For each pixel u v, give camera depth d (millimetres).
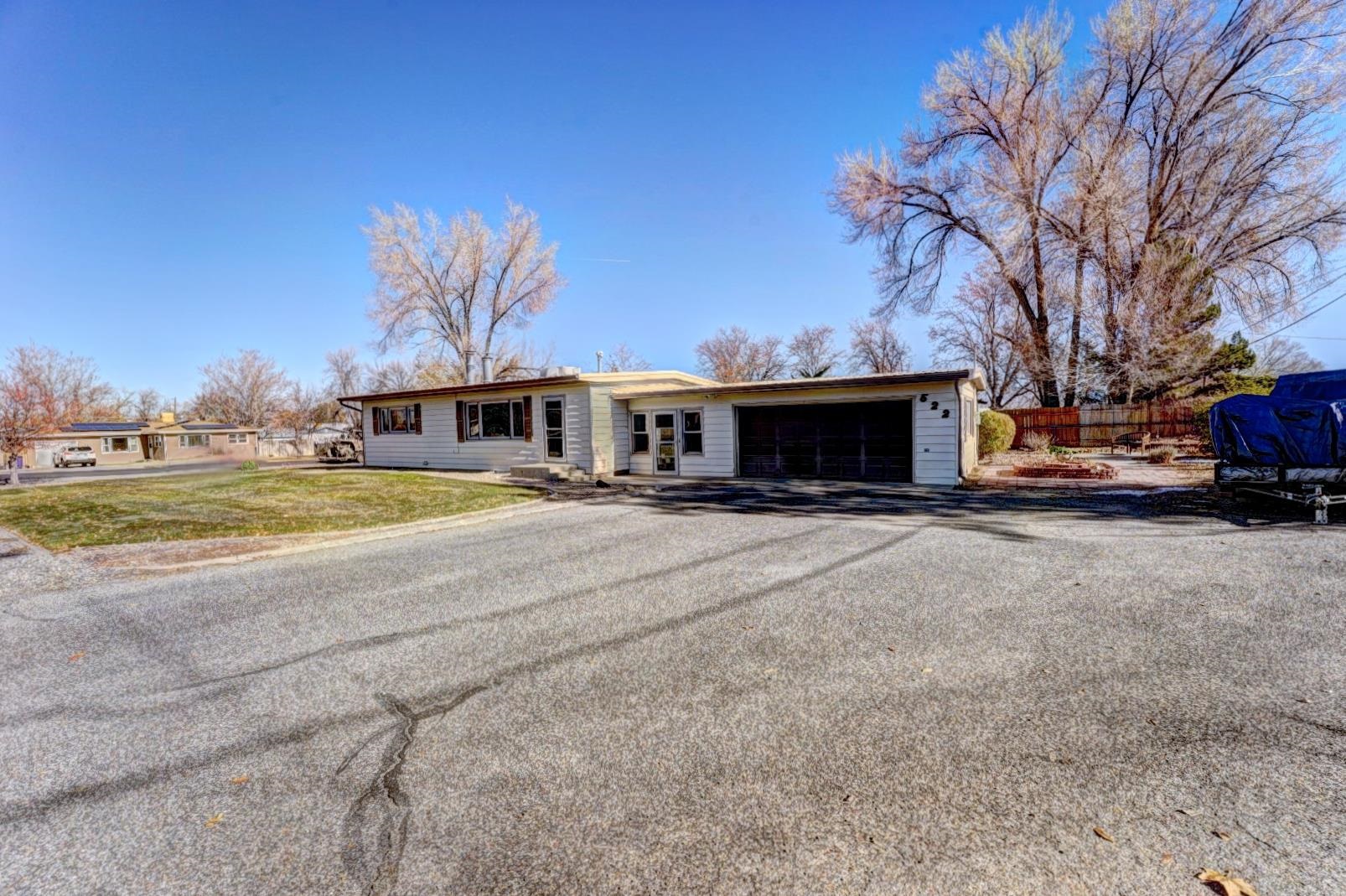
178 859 1964
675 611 4469
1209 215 18812
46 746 2699
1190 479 11391
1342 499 7090
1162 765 2344
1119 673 3180
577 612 4512
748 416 14750
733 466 14719
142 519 8617
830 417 13672
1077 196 19578
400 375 42125
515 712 2947
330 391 46406
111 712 3018
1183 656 3367
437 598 4984
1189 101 18938
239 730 2820
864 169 22953
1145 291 19109
